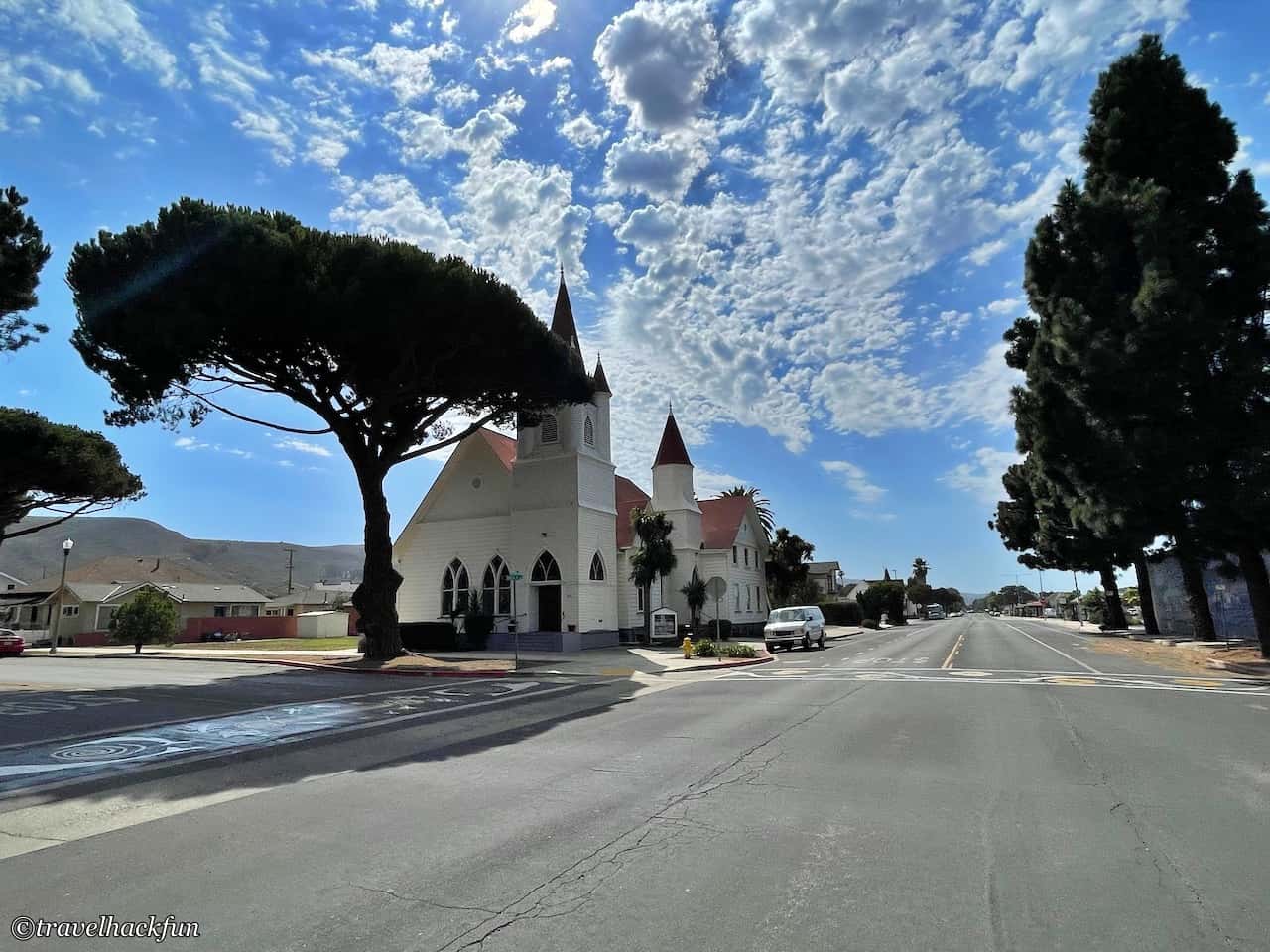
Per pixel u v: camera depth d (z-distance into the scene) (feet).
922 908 14.92
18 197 62.08
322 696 53.26
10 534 122.93
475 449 126.52
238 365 74.23
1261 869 16.93
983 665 72.49
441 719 42.42
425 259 71.56
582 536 113.60
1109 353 61.52
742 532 166.40
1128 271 66.85
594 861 17.90
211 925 14.46
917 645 117.70
